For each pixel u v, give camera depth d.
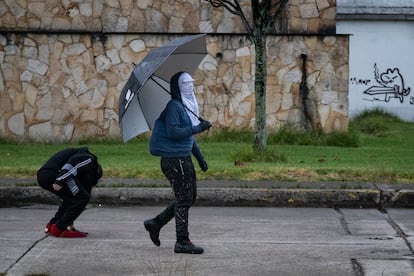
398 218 18.06
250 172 21.73
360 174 21.67
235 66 30.44
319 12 31.08
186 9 31.11
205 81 30.47
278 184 20.31
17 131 30.14
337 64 30.52
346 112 30.62
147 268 13.33
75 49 30.14
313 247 14.95
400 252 14.54
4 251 14.50
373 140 33.44
